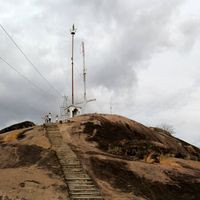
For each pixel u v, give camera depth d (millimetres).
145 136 32062
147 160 26484
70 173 20312
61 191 17531
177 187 21109
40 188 17406
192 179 22750
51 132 29234
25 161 21609
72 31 46156
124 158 25094
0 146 24734
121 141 28750
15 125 37312
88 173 20453
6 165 21109
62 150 24219
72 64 45844
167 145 32844
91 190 18328
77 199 17297
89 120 31547
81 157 22953
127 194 18750
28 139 26953
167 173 22719
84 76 48500
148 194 19531
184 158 30938
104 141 28297
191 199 20328
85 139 28078
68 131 29391
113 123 32000
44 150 23750
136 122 34281
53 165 21141
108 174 20828
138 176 21266
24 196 16000
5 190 16328
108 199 17562
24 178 18453
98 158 23031
